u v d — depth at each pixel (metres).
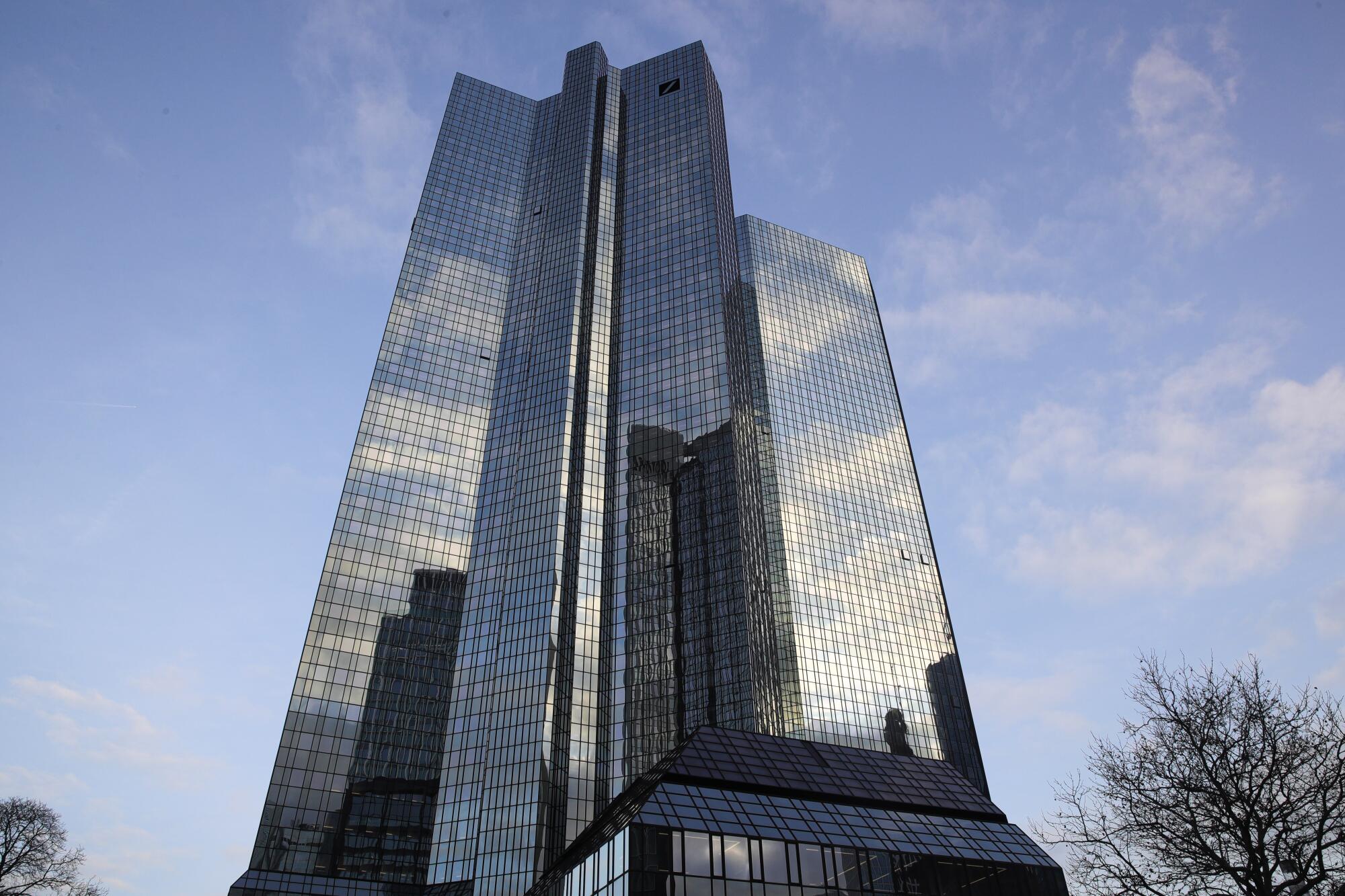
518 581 157.88
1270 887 37.41
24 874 81.50
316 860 132.38
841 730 169.62
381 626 156.25
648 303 195.75
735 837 70.75
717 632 157.12
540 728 138.62
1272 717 40.09
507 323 198.75
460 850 132.12
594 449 175.75
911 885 75.12
